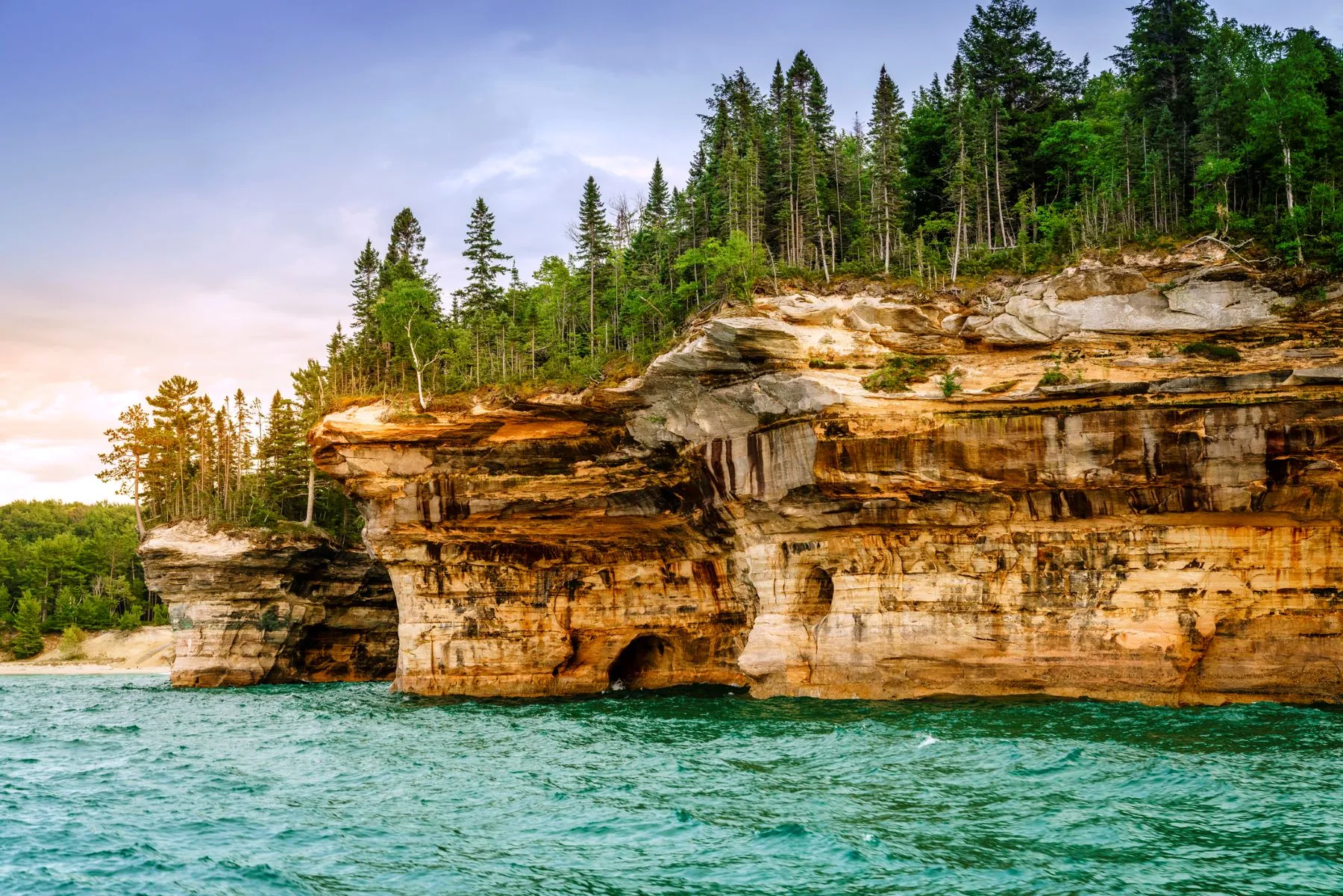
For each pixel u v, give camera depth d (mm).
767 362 44562
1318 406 36812
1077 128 64438
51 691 76625
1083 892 18531
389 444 57812
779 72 85625
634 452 51656
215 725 47156
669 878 20172
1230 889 18453
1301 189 47594
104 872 21453
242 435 110500
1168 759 28125
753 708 42531
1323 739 31062
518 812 25750
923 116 74000
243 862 21984
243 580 76188
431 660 59188
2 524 170875
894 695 42250
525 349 74250
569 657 58406
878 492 42062
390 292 77188
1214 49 54906
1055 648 40125
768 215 73562
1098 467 39188
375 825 24906
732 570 51469
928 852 20938
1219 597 38500
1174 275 41531
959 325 43719
